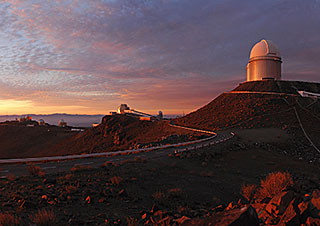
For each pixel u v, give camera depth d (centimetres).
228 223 347
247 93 10644
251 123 7125
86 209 740
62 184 1053
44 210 629
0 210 644
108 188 1056
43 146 14088
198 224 381
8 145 14500
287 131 5862
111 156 2519
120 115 14225
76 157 2277
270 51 11931
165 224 595
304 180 1822
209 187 1359
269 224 474
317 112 7981
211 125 7812
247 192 1000
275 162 2759
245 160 2738
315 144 4838
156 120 12725
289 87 10938
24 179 1138
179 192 1082
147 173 1541
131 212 764
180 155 2497
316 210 477
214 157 2755
